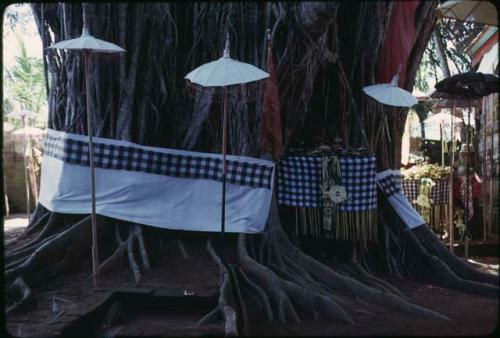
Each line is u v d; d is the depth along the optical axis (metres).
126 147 5.98
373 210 6.18
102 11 5.98
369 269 6.47
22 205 14.48
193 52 6.18
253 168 5.99
